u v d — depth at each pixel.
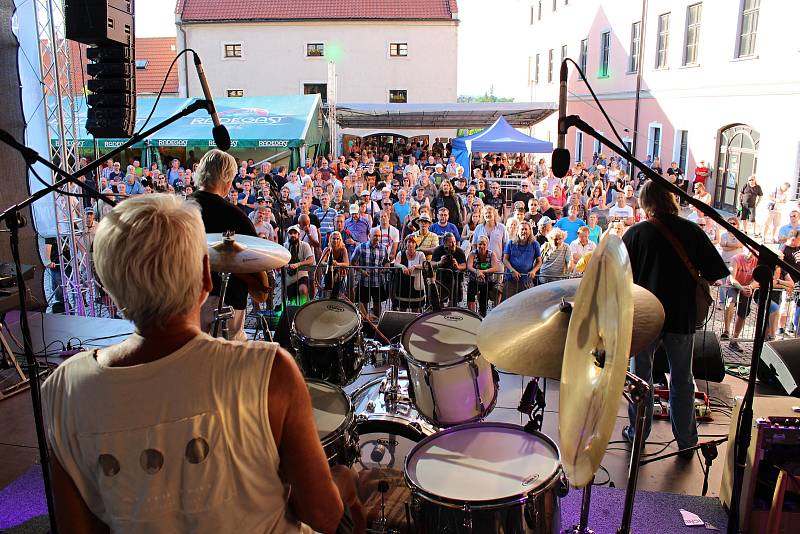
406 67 29.39
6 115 7.34
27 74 7.54
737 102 16.48
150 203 1.25
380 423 3.42
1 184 7.35
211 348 1.26
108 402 1.23
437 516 2.38
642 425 2.29
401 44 29.28
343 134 28.78
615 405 1.53
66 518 1.32
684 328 3.71
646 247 3.69
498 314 2.59
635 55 22.17
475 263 7.87
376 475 3.30
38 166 7.58
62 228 7.84
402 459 3.54
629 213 11.06
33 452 4.09
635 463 2.32
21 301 2.57
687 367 3.81
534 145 17.62
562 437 1.99
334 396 3.14
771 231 13.52
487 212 8.98
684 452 4.00
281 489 1.33
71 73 7.61
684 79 18.97
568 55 28.56
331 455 2.71
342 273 7.62
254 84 29.34
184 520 1.25
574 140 28.11
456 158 21.61
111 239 1.20
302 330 4.00
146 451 1.22
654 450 4.16
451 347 3.50
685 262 3.62
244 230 3.93
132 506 1.25
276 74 29.31
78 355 1.33
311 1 29.45
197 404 1.22
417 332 3.72
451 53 29.28
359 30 29.03
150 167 18.17
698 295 3.70
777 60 14.88
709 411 4.70
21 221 2.73
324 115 22.62
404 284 7.61
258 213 9.35
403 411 3.52
